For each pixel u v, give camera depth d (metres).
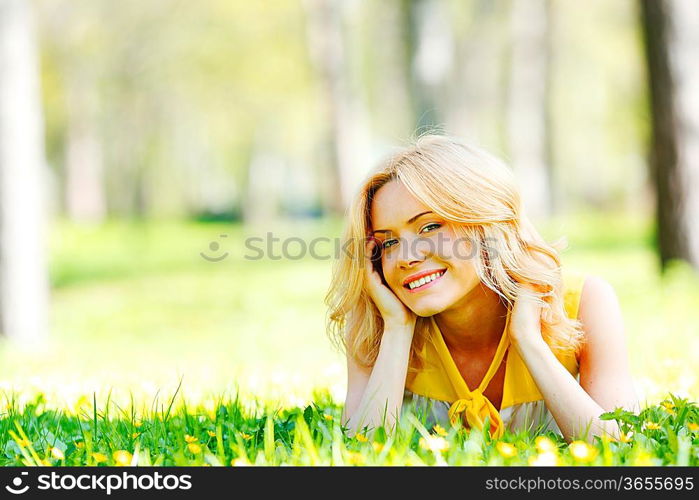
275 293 18.97
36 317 13.52
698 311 11.30
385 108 50.34
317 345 10.87
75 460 4.16
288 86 40.59
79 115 49.62
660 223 15.41
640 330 9.54
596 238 30.11
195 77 43.69
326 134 36.66
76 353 10.62
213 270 25.56
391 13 42.81
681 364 6.74
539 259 4.48
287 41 39.69
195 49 41.25
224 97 45.88
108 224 47.44
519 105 39.41
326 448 3.95
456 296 4.32
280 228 35.19
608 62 43.69
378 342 4.80
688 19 14.98
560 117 52.16
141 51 43.16
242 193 66.19
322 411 5.06
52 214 57.81
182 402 5.29
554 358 4.29
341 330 4.96
